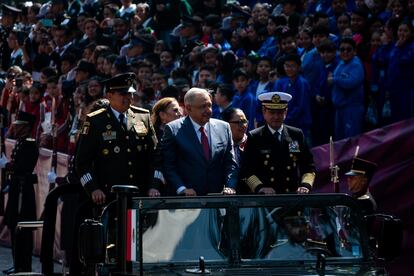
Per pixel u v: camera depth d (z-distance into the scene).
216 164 25.67
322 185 34.25
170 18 51.31
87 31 55.22
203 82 40.50
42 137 43.78
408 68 35.09
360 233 22.27
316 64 37.44
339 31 40.88
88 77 47.31
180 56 48.09
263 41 44.28
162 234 21.47
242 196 22.11
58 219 39.12
